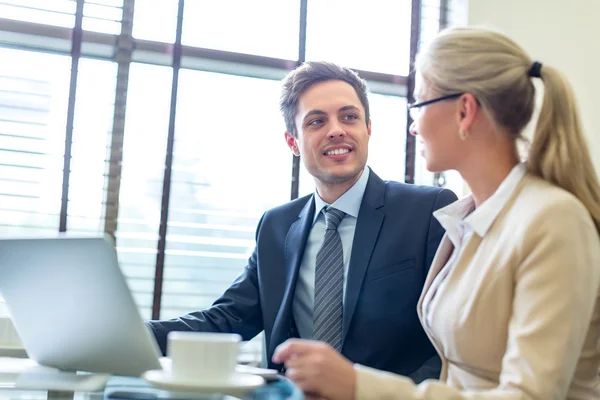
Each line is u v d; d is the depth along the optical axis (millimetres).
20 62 2594
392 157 3086
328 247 1901
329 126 1931
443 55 1251
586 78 2814
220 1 2902
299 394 958
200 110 2822
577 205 1097
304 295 1913
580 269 1041
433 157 1281
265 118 2910
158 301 2676
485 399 951
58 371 1227
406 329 1776
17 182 2539
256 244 2080
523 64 1233
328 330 1799
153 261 2697
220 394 848
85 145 2637
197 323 1861
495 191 1249
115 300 1026
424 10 3141
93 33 2676
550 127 1197
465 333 1162
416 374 1696
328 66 2043
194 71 2830
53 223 2566
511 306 1113
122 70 2688
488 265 1151
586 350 1162
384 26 3129
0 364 1348
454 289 1229
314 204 2047
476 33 1252
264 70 2914
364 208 1918
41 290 1095
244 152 2867
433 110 1259
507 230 1154
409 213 1888
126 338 1060
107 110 2680
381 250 1838
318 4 3049
